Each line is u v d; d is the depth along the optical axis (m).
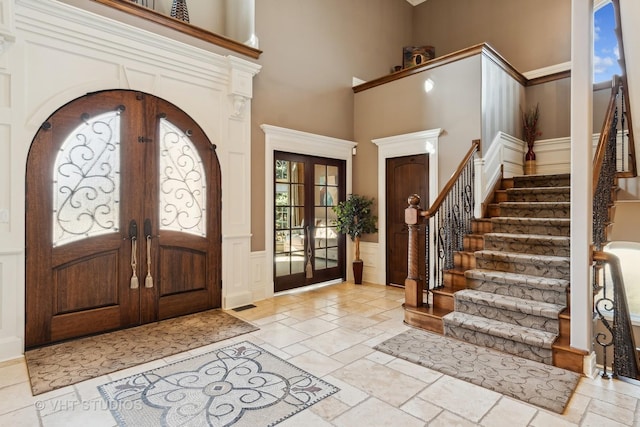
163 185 3.78
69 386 2.44
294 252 5.15
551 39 5.57
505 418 2.08
